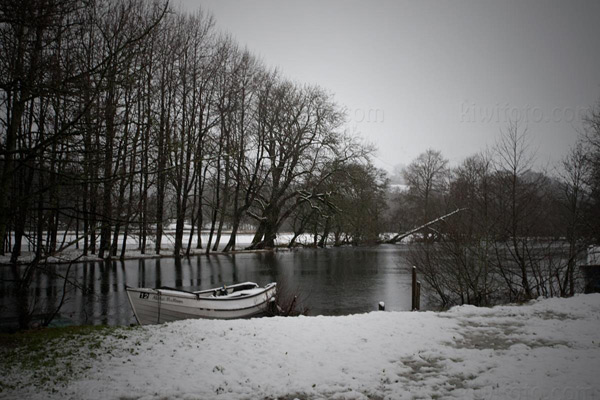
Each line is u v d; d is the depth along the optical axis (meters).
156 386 6.83
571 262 18.94
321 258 38.22
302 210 47.28
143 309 13.95
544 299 14.91
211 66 35.53
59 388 6.82
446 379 7.02
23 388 6.86
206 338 9.52
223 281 24.95
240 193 43.12
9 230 11.87
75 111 9.88
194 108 34.22
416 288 17.14
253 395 6.53
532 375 6.88
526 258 19.48
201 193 38.81
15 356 8.59
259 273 28.70
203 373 7.39
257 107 39.97
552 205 19.66
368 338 9.45
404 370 7.50
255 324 10.82
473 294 19.55
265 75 40.75
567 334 9.60
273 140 40.88
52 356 8.50
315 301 20.02
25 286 11.98
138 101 11.81
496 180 19.00
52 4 8.45
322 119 41.75
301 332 9.96
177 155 11.91
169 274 27.25
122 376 7.28
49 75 9.80
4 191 9.80
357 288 23.38
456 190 24.77
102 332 10.27
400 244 55.94
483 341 9.27
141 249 36.25
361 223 46.69
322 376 7.24
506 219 18.67
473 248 18.44
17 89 8.83
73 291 20.64
